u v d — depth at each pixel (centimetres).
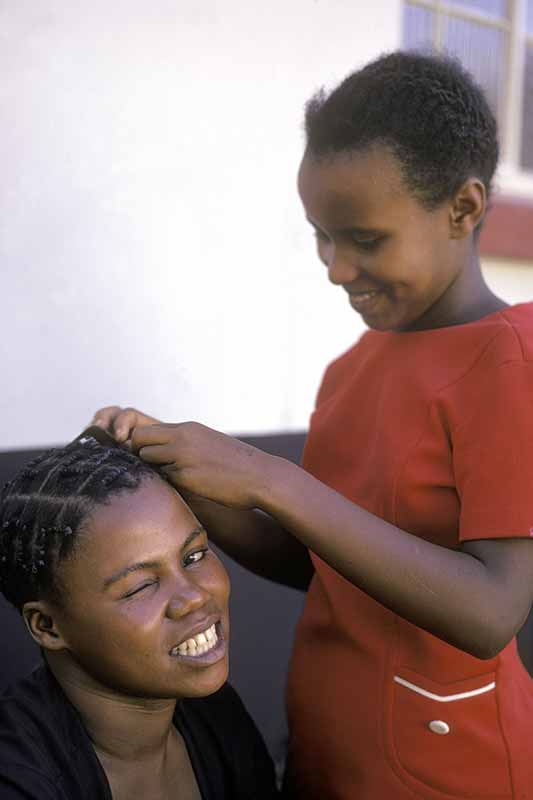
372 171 123
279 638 247
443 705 127
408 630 129
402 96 125
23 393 210
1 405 207
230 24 232
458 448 123
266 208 246
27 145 205
